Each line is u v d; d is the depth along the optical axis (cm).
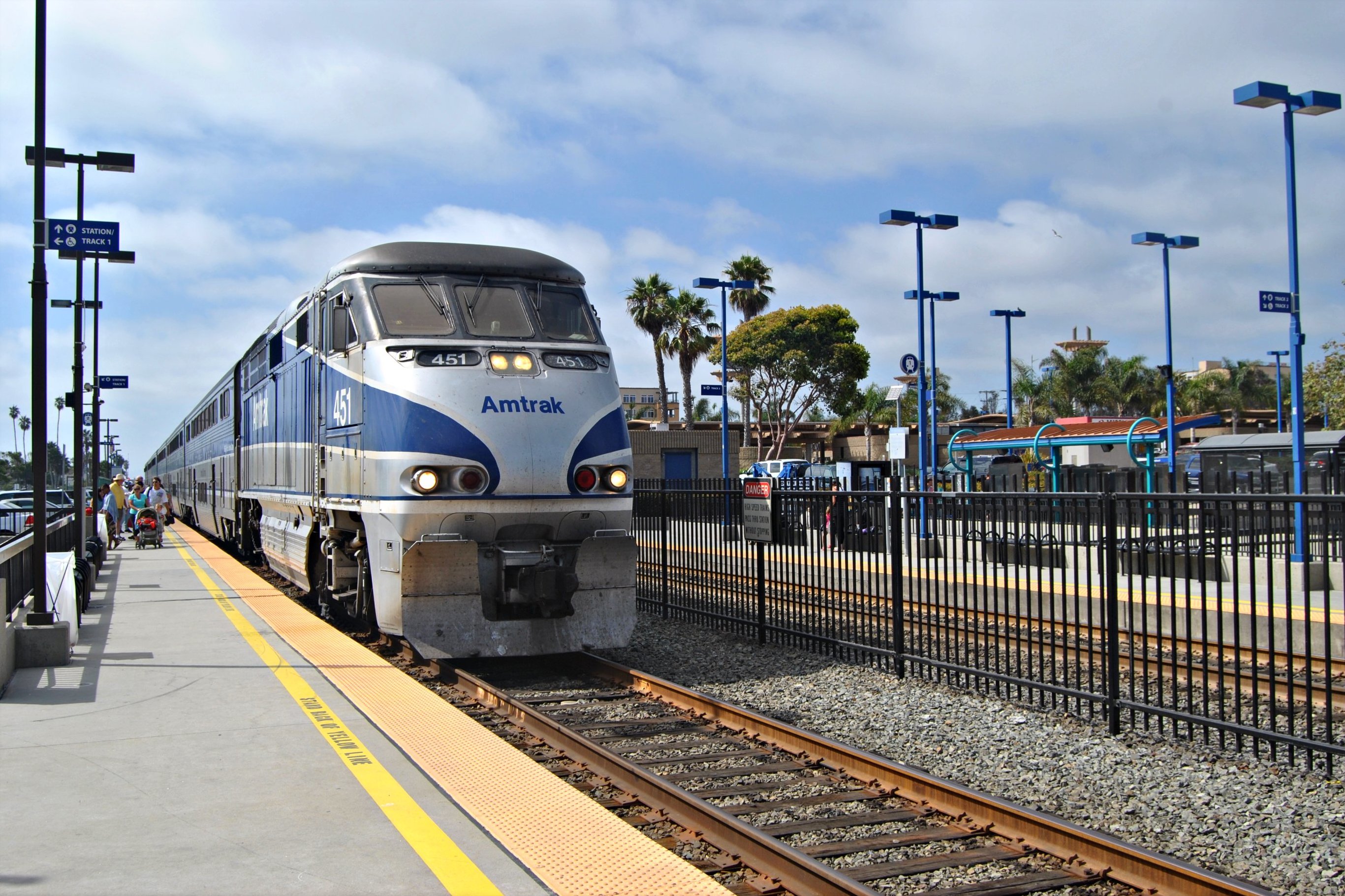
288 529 1373
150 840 498
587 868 466
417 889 439
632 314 5172
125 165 1598
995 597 891
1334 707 841
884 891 506
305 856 477
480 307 1013
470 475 933
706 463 4575
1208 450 2438
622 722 829
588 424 989
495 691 880
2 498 2995
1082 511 950
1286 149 1588
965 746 760
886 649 1012
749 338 5234
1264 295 1576
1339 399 3438
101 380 2550
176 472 4012
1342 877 517
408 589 948
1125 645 1088
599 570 1027
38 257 976
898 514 990
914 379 6062
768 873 512
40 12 972
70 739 686
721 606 1293
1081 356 5759
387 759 636
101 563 1908
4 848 486
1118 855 511
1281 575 1302
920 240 2631
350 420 1020
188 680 873
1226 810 614
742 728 800
